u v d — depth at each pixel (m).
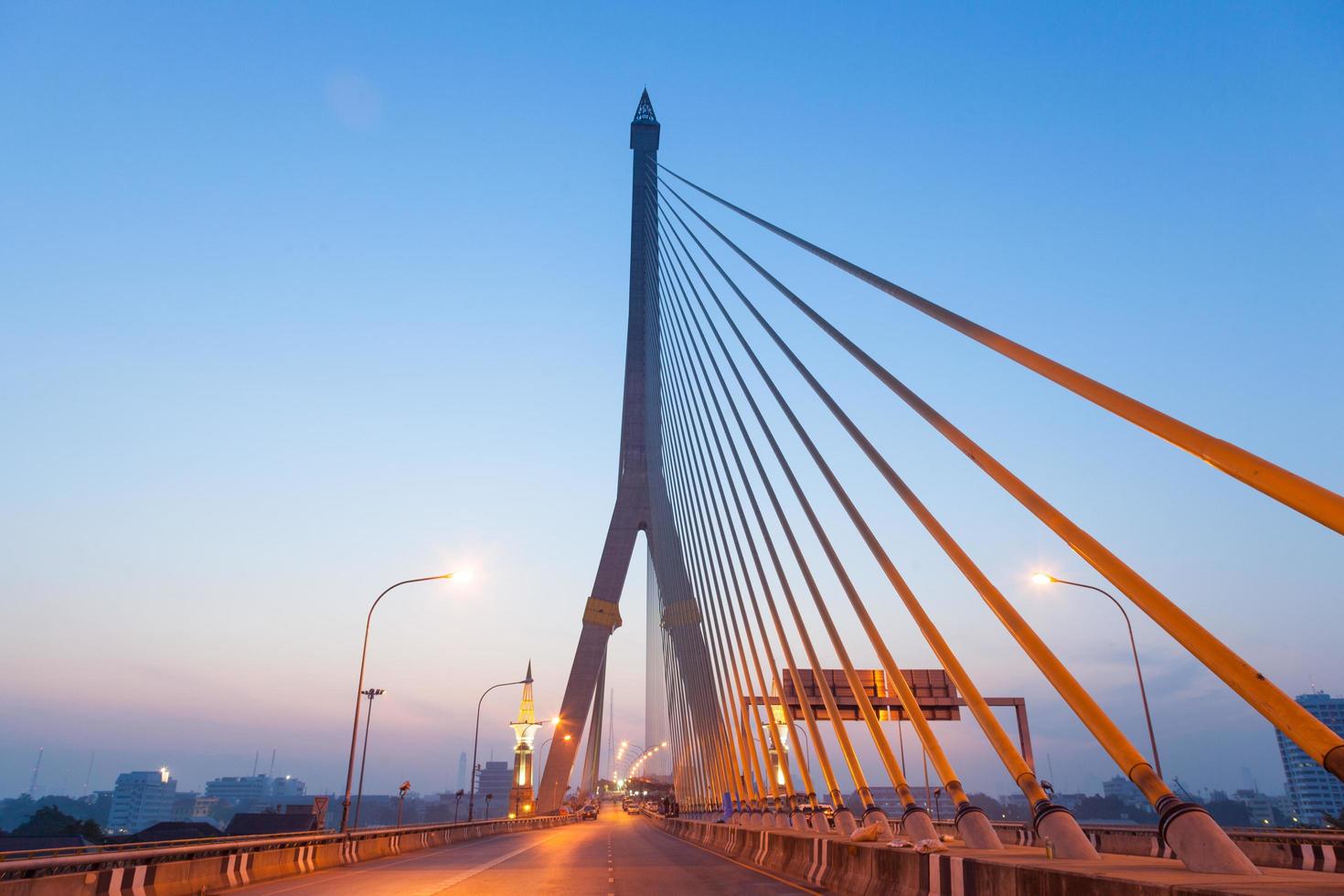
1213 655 9.27
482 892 18.44
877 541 20.86
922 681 38.91
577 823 93.88
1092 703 11.78
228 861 21.44
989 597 14.51
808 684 39.47
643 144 108.19
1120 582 10.59
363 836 34.03
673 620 75.25
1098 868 10.20
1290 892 6.46
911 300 20.14
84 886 15.35
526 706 132.25
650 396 94.00
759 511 36.22
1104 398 11.15
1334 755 7.96
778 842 25.45
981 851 14.79
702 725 64.75
